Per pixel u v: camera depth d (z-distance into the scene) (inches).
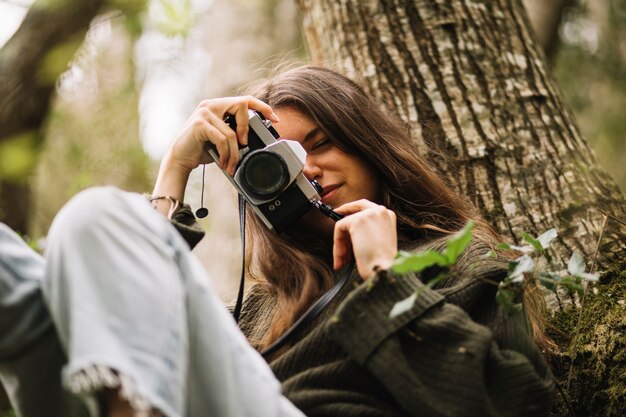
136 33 147.6
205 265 170.2
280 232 70.1
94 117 191.5
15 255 48.9
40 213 181.9
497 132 88.4
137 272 44.7
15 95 133.3
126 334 42.8
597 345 71.2
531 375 54.5
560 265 79.2
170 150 73.2
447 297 60.2
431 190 75.5
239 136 71.7
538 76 94.5
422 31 93.9
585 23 214.8
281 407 50.1
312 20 103.6
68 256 44.9
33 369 48.2
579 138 92.5
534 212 83.6
